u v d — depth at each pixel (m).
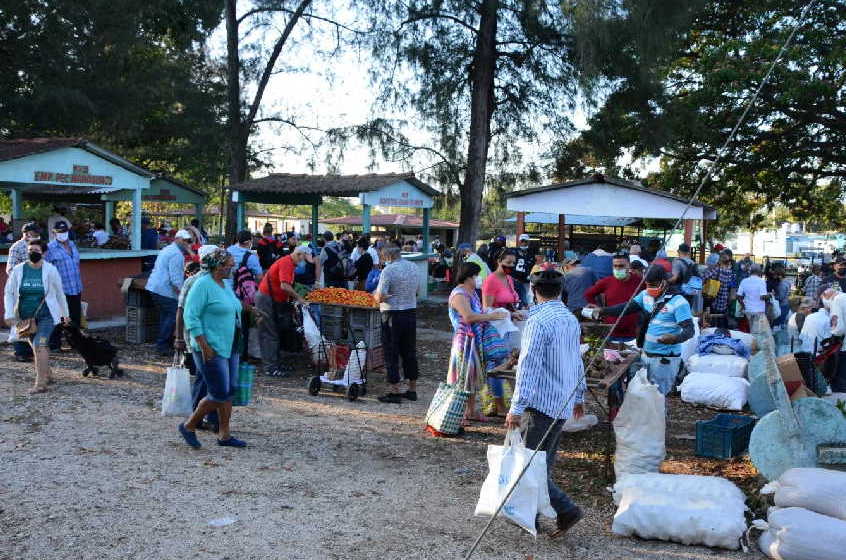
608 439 6.41
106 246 15.57
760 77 23.39
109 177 14.96
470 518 5.44
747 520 5.23
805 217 34.12
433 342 14.05
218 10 26.94
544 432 4.95
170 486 5.77
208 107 27.09
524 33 20.59
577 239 29.55
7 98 23.70
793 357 6.71
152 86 26.73
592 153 22.39
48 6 23.33
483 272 12.07
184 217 47.81
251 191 21.36
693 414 8.98
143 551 4.62
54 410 7.82
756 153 27.36
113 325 13.87
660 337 7.46
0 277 12.71
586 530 5.25
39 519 5.02
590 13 17.48
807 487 4.98
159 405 8.27
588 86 18.48
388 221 46.00
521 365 4.90
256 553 4.68
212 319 6.52
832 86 23.72
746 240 56.56
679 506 5.07
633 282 8.49
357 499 5.73
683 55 28.27
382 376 10.68
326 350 9.59
